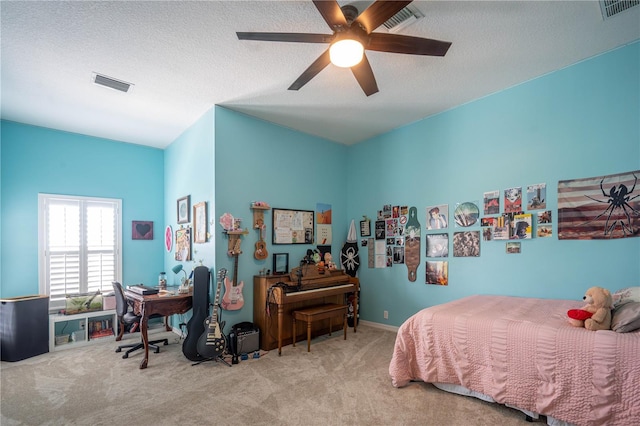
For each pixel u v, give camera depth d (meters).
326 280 3.98
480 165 3.47
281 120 4.06
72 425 2.08
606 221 2.65
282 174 4.20
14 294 3.76
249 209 3.81
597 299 1.98
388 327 4.34
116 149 4.66
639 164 2.52
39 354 3.41
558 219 2.91
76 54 2.56
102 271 4.39
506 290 3.22
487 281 3.37
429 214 3.94
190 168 4.11
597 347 1.80
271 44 2.45
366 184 4.79
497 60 2.73
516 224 3.16
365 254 4.70
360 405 2.30
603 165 2.68
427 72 2.92
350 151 5.06
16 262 3.79
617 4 2.05
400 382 2.56
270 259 3.97
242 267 3.69
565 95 2.88
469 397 2.38
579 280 2.78
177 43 2.43
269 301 3.51
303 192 4.43
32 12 2.05
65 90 3.16
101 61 2.67
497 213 3.31
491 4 2.04
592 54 2.69
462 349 2.33
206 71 2.85
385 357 3.28
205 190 3.71
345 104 3.60
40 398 2.44
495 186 3.34
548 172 2.98
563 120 2.89
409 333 2.62
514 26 2.27
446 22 2.22
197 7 2.04
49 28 2.22
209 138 3.64
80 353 3.46
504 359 2.12
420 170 4.06
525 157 3.12
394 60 2.69
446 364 2.42
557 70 2.93
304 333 3.92
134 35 2.33
